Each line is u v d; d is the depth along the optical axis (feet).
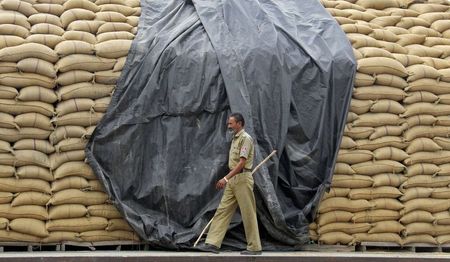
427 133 32.68
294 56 31.94
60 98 30.27
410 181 32.17
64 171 29.86
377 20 35.50
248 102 30.35
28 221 29.27
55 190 29.68
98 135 30.40
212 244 28.27
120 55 31.09
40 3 32.60
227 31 31.78
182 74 30.86
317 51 32.32
